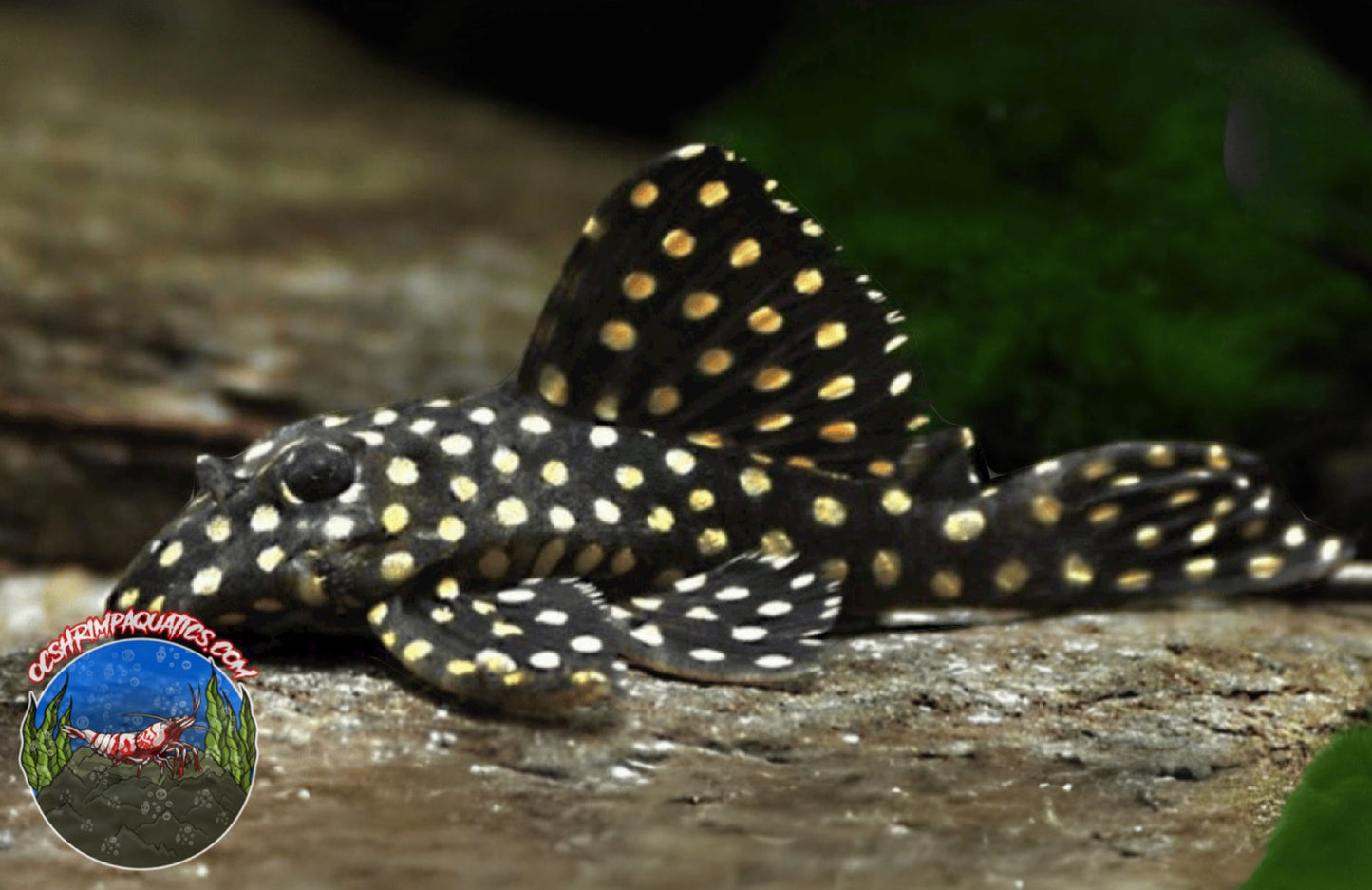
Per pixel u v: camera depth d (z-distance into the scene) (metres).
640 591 0.33
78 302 0.48
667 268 0.33
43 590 0.39
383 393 0.44
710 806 0.31
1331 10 0.46
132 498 0.41
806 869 0.31
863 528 0.33
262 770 0.31
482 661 0.31
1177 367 0.39
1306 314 0.40
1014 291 0.40
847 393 0.33
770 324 0.33
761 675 0.32
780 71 0.48
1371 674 0.33
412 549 0.32
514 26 1.09
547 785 0.31
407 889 0.30
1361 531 0.37
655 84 1.08
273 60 1.03
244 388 0.43
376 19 1.17
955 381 0.39
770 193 0.32
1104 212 0.41
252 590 0.32
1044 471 0.33
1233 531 0.34
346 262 0.57
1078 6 0.52
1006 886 0.31
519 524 0.32
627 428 0.33
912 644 0.33
